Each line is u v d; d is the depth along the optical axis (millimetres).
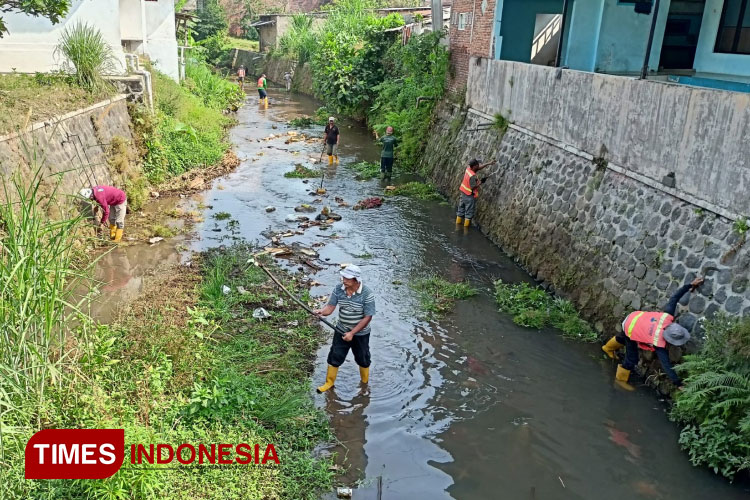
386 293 10000
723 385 6023
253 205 14250
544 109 11781
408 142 18938
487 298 9977
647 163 8688
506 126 13562
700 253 7375
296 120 25484
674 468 6219
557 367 8039
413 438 6625
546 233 10750
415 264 11219
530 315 9133
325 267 10836
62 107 11930
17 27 14562
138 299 8945
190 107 20688
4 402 4895
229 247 11375
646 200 8625
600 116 9867
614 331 8406
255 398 6742
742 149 6941
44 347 5566
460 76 16984
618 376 7684
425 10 31984
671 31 13078
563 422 6949
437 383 7648
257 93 35812
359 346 7273
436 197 15430
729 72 12133
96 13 15680
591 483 6027
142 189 13711
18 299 5371
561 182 10797
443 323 9125
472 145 15055
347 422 6844
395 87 22219
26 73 14000
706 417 6242
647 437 6695
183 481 5363
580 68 13789
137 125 14930
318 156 19766
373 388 7488
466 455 6395
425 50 19344
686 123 7852
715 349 6488
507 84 13484
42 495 4715
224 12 50250
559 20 17828
